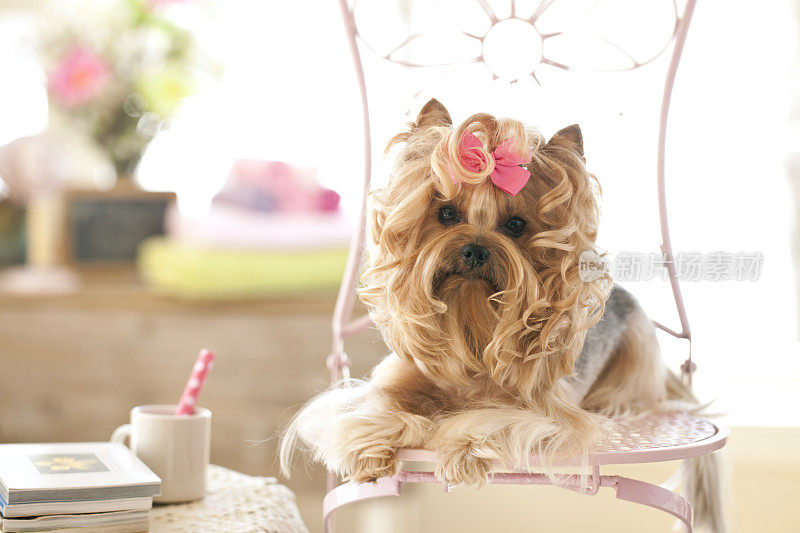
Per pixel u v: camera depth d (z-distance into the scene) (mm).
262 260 2572
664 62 2242
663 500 1029
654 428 1161
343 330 1338
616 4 2234
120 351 2621
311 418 1096
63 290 2660
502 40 1508
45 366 2648
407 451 983
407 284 1005
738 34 2355
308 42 3070
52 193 2850
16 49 2939
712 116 2357
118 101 2811
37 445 1296
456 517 1997
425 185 991
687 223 2348
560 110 1882
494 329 1013
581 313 1029
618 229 1960
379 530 2080
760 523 1878
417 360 1034
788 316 2320
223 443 2564
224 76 3059
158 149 3119
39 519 1048
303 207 2801
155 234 2965
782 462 1865
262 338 2578
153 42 2807
